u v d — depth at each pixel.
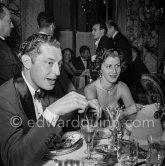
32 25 4.81
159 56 6.89
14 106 1.23
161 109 1.57
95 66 2.08
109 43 3.49
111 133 1.44
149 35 6.70
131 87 3.85
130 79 3.89
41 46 1.17
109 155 1.14
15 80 1.30
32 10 4.78
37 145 0.97
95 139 1.41
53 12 6.48
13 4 4.62
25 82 1.30
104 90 2.08
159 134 1.35
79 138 1.36
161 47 6.88
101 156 1.20
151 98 2.89
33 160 0.99
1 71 2.24
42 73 1.19
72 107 0.99
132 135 1.34
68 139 1.35
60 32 6.20
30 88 1.33
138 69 4.97
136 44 6.59
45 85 1.23
